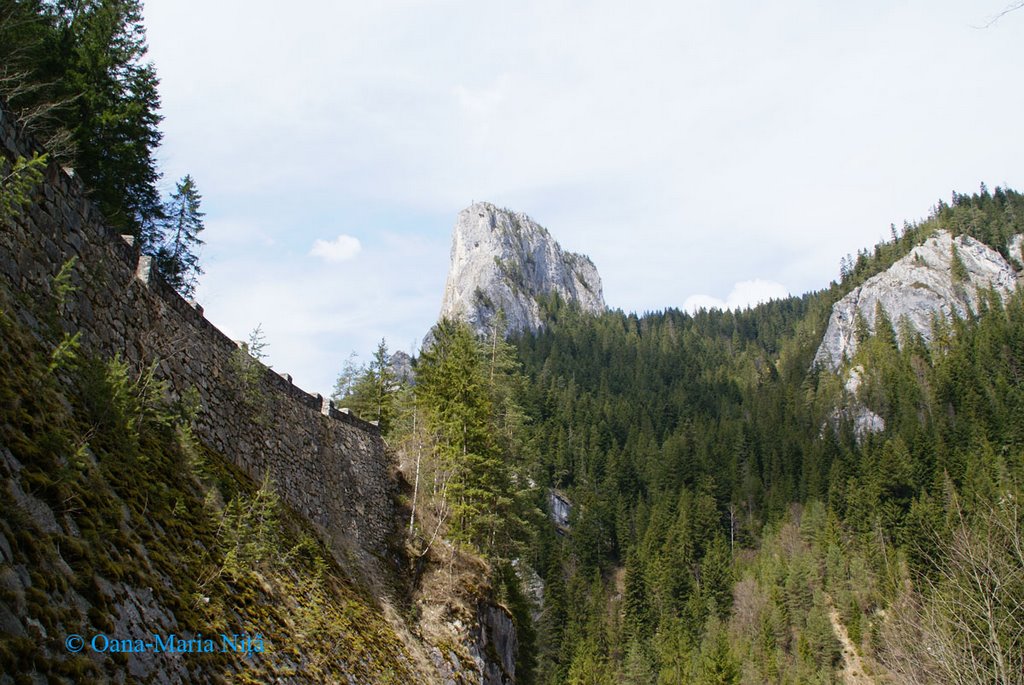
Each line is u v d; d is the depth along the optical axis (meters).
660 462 116.00
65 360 9.65
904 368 132.00
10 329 8.44
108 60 23.39
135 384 11.04
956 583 16.44
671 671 68.88
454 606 22.31
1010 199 191.88
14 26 19.53
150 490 10.22
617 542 100.81
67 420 8.83
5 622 5.41
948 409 116.25
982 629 15.38
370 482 24.44
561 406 133.50
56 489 7.41
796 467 111.81
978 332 134.88
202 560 10.50
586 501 103.12
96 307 11.23
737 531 104.50
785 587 78.25
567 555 92.50
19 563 6.06
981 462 75.62
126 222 23.48
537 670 33.91
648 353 178.50
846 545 80.00
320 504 19.91
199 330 15.37
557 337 178.00
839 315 171.25
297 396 20.86
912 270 166.75
